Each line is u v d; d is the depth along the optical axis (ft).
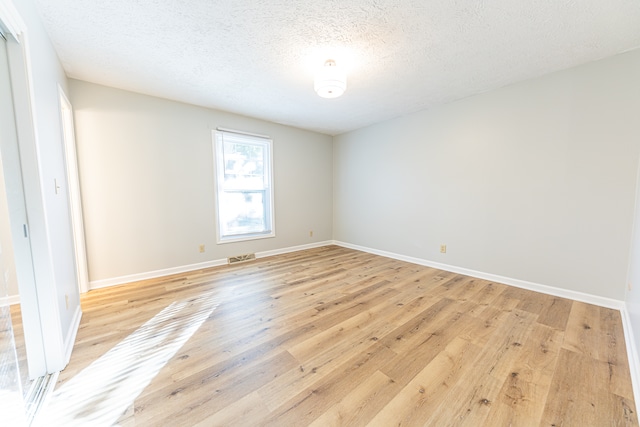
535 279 8.70
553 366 4.91
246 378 4.63
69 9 5.17
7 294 4.25
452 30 5.96
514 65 7.58
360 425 3.69
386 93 9.62
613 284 7.29
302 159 14.99
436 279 9.93
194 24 5.74
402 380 4.58
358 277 10.19
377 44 6.51
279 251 14.29
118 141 9.27
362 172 14.74
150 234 10.09
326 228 16.56
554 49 6.74
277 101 10.46
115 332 6.17
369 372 4.79
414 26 5.82
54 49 6.49
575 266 7.89
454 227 10.75
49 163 5.38
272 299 8.08
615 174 7.14
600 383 4.47
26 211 4.50
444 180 10.96
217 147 11.67
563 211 8.04
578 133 7.66
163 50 6.78
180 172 10.71
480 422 3.74
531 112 8.50
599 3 5.06
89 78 8.38
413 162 12.09
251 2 5.06
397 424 3.71
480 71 7.95
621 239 7.12
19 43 4.35
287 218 14.56
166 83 8.79
